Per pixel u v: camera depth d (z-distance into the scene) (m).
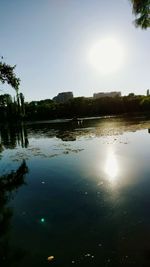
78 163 13.82
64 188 9.92
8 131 45.53
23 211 8.02
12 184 11.04
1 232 6.72
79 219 7.16
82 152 16.94
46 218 7.38
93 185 9.98
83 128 36.09
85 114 83.94
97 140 22.11
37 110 90.69
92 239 6.07
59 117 86.75
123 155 14.78
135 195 8.56
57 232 6.52
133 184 9.64
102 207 7.85
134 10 15.25
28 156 17.20
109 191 9.17
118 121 44.53
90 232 6.39
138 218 6.91
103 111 81.25
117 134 25.14
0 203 8.87
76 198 8.77
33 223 7.12
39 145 22.25
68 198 8.83
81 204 8.21
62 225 6.87
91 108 83.38
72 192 9.40
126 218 6.98
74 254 5.53
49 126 48.72
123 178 10.47
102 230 6.45
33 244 6.04
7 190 10.27
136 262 5.08
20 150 20.25
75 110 85.69
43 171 12.80
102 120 52.84
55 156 16.36
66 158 15.41
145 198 8.23
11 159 16.64
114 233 6.25
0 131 47.34
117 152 15.84
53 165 13.88
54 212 7.75
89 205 8.09
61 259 5.39
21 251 5.78
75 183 10.41
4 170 13.77
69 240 6.10
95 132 28.81
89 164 13.36
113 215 7.23
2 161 16.20
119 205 7.89
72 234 6.36
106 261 5.20
